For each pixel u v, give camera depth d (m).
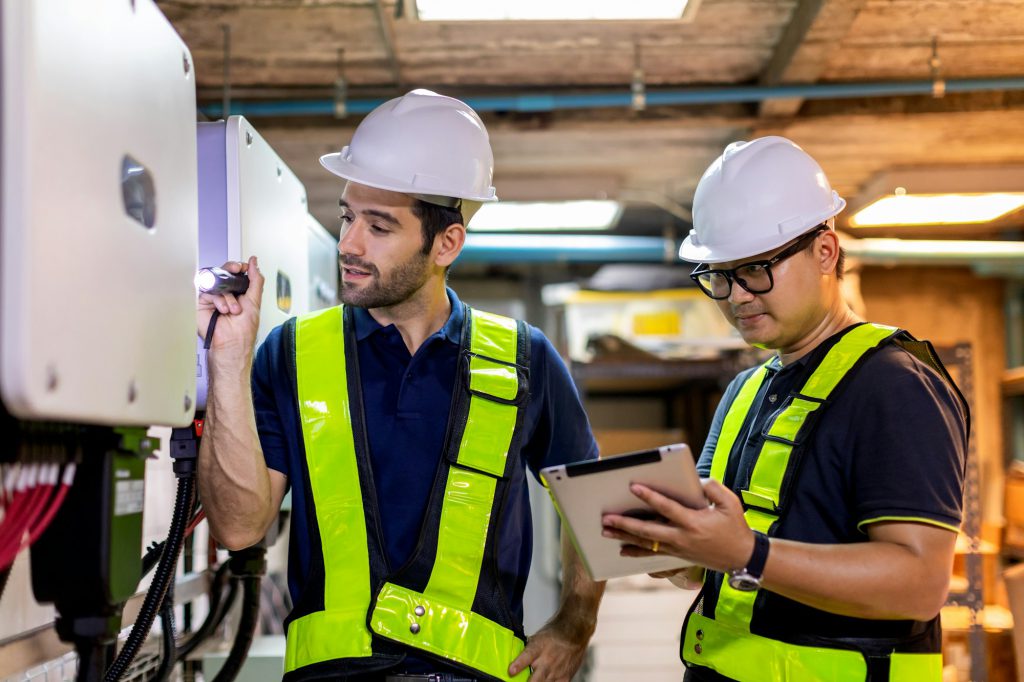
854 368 1.37
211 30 2.99
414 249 1.38
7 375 0.71
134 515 1.02
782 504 1.37
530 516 1.51
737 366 4.42
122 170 0.89
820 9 2.75
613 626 3.75
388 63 3.27
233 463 1.29
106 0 0.86
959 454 1.30
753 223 1.45
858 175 4.49
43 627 1.34
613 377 4.46
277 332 1.50
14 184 0.71
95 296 0.82
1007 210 4.09
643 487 1.12
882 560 1.20
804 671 1.32
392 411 1.41
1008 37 3.12
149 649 1.85
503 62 3.31
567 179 4.20
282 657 2.18
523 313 6.24
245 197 1.57
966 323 6.00
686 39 3.15
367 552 1.35
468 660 1.32
